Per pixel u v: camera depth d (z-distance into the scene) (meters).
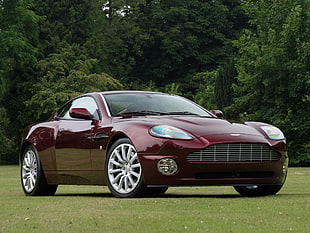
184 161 9.05
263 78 38.56
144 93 11.23
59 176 10.97
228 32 71.50
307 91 36.72
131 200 8.60
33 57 50.94
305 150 36.72
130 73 71.75
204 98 54.12
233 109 40.91
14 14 51.09
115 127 9.78
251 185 9.60
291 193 11.17
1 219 6.72
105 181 9.95
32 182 11.52
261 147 9.45
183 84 68.12
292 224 5.97
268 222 6.10
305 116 37.28
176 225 5.88
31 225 6.16
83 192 12.49
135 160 9.46
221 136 9.23
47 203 8.61
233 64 43.31
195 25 69.75
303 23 37.84
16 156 55.19
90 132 10.26
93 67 62.22
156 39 70.88
